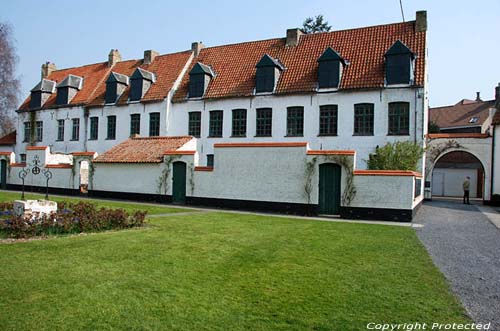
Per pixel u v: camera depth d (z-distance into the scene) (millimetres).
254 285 6387
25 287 5945
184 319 5000
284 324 4945
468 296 6273
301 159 17531
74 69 39312
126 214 12305
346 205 16469
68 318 4922
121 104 30844
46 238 9797
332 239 10750
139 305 5395
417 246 10141
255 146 18609
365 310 5484
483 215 18234
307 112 24172
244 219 14648
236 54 29703
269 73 25484
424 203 24672
